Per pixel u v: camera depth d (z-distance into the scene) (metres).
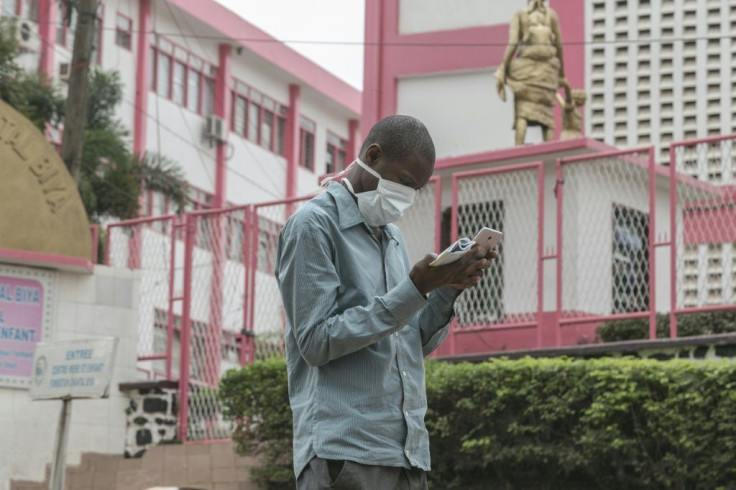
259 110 39.78
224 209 16.27
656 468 11.48
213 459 14.86
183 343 16.06
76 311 15.82
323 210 5.31
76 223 15.91
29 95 26.61
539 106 16.73
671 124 18.55
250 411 14.05
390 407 5.19
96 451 15.50
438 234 14.98
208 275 16.45
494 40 19.52
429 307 5.45
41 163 15.84
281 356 14.88
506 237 15.62
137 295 16.27
